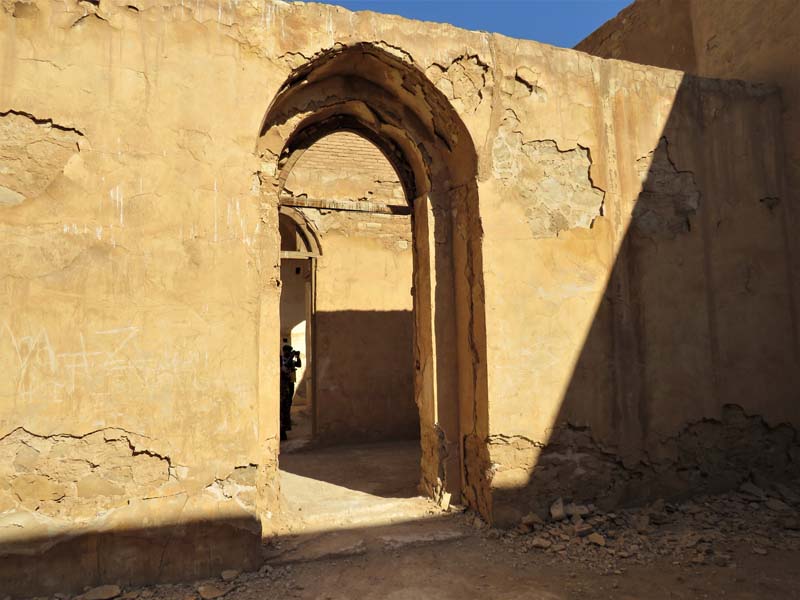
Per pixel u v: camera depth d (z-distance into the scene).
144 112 3.45
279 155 4.32
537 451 4.29
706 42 6.27
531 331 4.35
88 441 3.23
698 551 3.85
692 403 4.75
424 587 3.38
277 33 3.78
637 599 3.22
